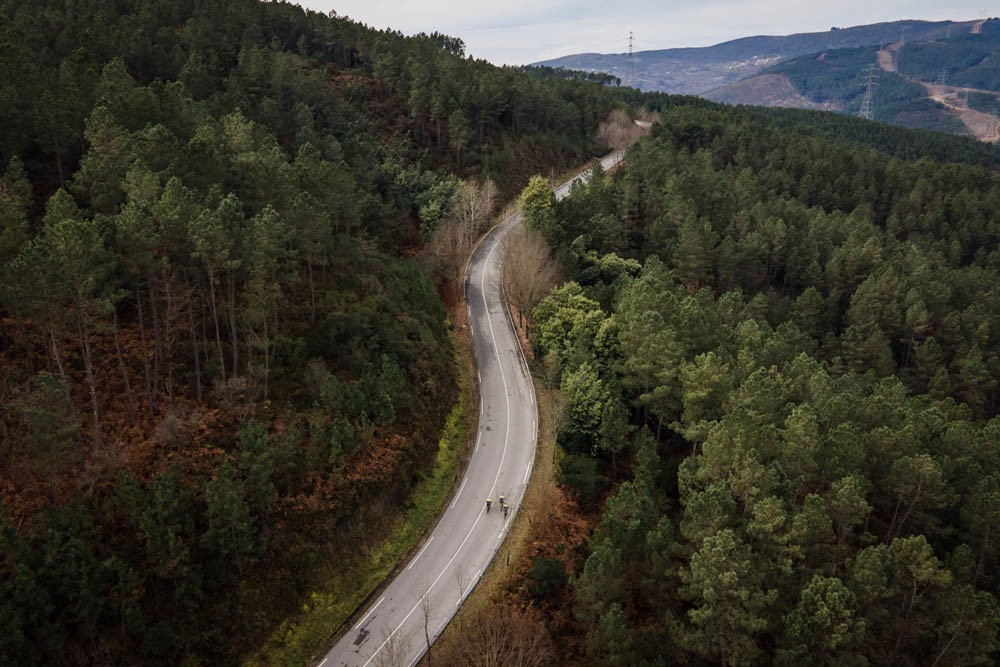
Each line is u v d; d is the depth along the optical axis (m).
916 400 66.69
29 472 41.12
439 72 137.25
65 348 51.00
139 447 45.94
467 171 119.81
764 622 39.66
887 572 43.22
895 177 150.75
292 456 48.78
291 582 45.53
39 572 35.44
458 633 44.44
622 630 40.47
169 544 39.47
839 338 88.06
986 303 95.00
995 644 40.59
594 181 109.81
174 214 47.09
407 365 64.25
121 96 68.62
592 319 70.62
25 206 54.91
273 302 51.69
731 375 58.00
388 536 51.88
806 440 49.66
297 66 118.88
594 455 61.53
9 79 64.81
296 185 65.12
